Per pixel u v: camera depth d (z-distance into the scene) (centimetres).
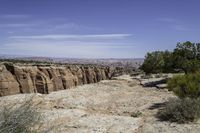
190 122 1195
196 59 3028
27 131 632
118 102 1897
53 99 1798
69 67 10181
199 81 1658
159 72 4688
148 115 1399
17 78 7275
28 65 8050
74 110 1407
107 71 12750
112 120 1223
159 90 2539
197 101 1334
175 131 1055
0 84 6594
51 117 1193
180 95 1588
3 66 7112
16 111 618
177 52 3231
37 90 7800
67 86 9300
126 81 3709
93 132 1009
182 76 1744
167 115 1286
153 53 5066
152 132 1040
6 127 564
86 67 11388
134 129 1082
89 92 2391
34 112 676
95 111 1530
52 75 8681
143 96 2189
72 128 1047
